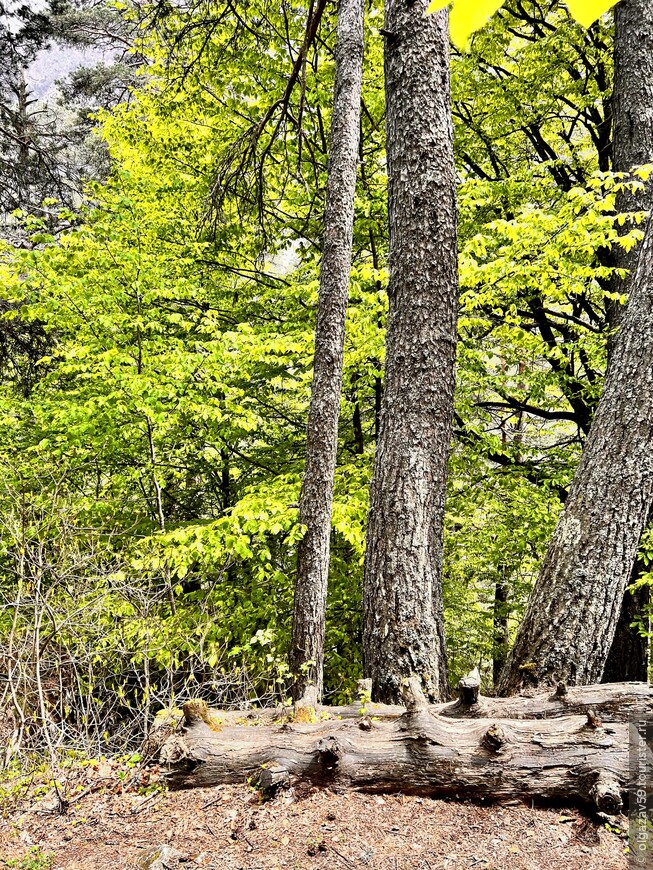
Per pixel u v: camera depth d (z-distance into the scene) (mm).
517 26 8242
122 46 7305
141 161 7648
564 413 8656
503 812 2730
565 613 3568
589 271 5078
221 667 4996
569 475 7578
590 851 2441
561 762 2750
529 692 3365
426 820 2725
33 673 4395
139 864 2615
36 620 4172
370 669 3850
